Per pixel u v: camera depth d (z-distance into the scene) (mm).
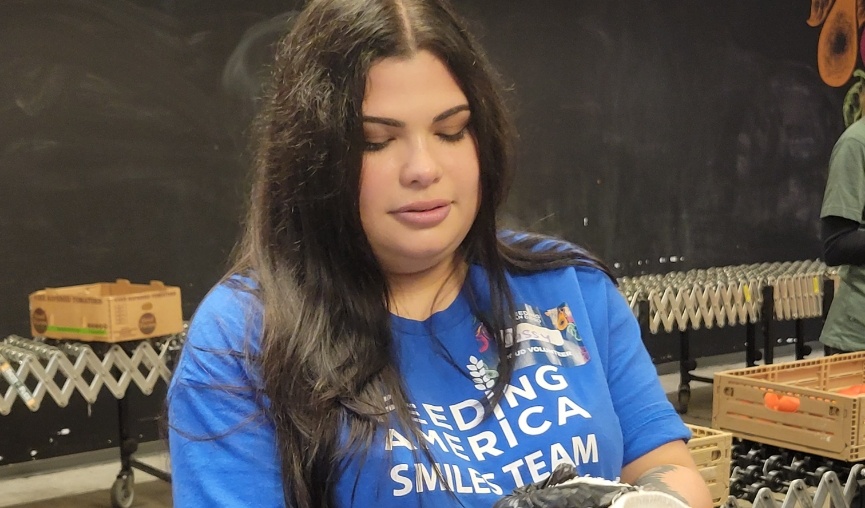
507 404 970
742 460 2848
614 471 1000
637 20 6348
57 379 4543
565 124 6137
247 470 890
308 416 891
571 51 6117
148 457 4723
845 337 3406
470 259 1032
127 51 4613
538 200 6082
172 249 4820
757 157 6934
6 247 4379
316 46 912
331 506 904
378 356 934
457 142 945
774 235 7066
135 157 4680
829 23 7176
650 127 6461
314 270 943
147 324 3812
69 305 3801
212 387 900
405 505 889
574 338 1041
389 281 998
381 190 911
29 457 4520
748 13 6785
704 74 6648
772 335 5406
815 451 2654
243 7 4906
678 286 5211
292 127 928
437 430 935
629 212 6430
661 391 1110
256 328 920
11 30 4320
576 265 1109
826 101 7223
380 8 898
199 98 4824
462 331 998
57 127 4465
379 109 895
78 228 4555
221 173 4922
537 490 849
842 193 3240
